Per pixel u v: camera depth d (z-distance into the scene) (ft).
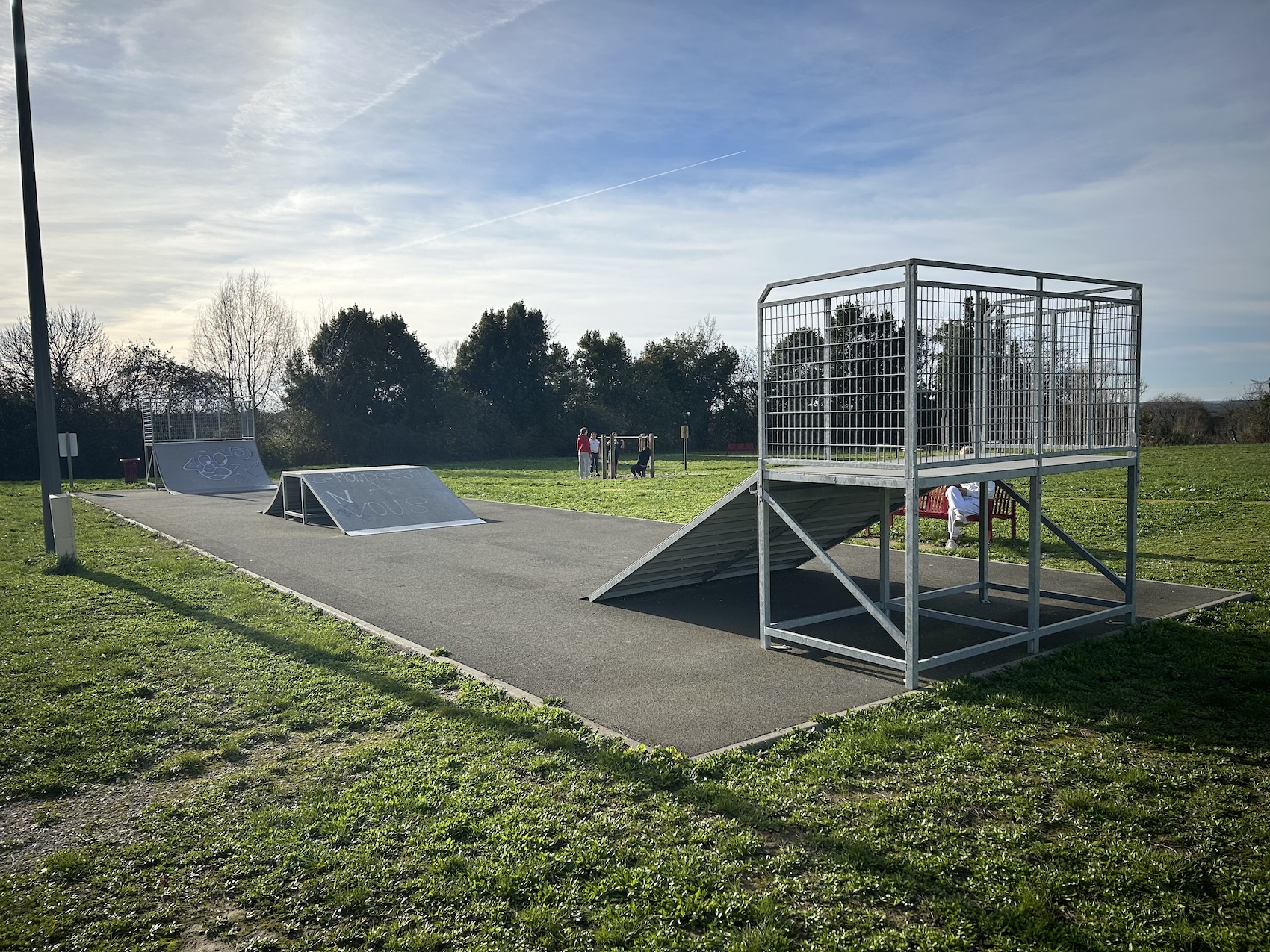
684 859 12.34
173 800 14.88
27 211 39.45
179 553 43.16
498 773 15.49
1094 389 25.54
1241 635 23.93
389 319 152.97
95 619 27.96
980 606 29.76
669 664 22.89
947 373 21.38
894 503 32.48
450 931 10.83
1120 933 10.62
